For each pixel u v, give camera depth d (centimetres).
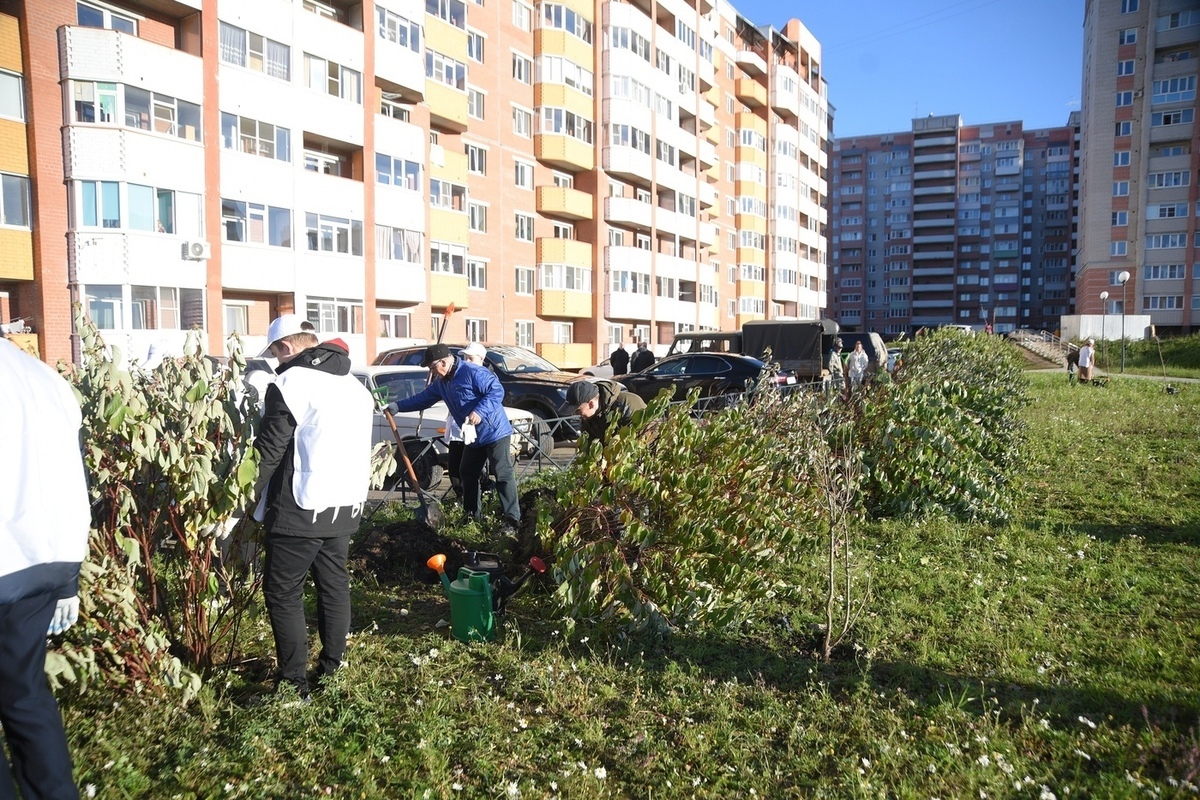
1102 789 307
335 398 375
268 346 411
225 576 405
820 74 7400
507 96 3825
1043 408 1706
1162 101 6303
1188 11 6178
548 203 3994
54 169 2169
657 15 4856
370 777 320
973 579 566
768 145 6362
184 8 2384
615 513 483
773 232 6384
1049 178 12100
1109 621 490
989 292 12150
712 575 475
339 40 2814
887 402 769
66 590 271
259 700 379
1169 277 6344
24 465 254
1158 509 783
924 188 12075
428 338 3241
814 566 599
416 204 3127
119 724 353
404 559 595
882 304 12356
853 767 326
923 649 443
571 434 1373
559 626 483
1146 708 364
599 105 4281
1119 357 4181
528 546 576
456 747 347
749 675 420
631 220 4353
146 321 2273
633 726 368
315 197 2741
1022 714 364
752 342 2223
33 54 2133
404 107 3177
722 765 337
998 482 816
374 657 438
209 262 2417
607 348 4322
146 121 2281
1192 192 6247
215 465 379
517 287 3891
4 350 262
